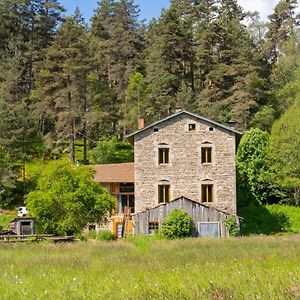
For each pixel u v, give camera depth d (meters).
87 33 93.69
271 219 52.53
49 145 71.38
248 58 75.19
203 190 46.59
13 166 61.56
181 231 42.56
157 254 24.75
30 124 73.19
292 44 86.62
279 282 10.67
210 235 43.62
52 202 38.00
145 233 43.78
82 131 76.44
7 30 89.50
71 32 71.56
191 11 94.06
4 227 51.00
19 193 62.47
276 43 93.81
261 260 18.38
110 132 79.56
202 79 82.12
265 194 57.00
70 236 38.66
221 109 72.44
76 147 77.12
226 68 73.69
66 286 12.55
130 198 54.28
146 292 10.04
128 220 45.38
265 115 70.88
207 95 74.19
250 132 58.72
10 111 64.81
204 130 46.84
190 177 46.56
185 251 26.38
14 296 11.09
